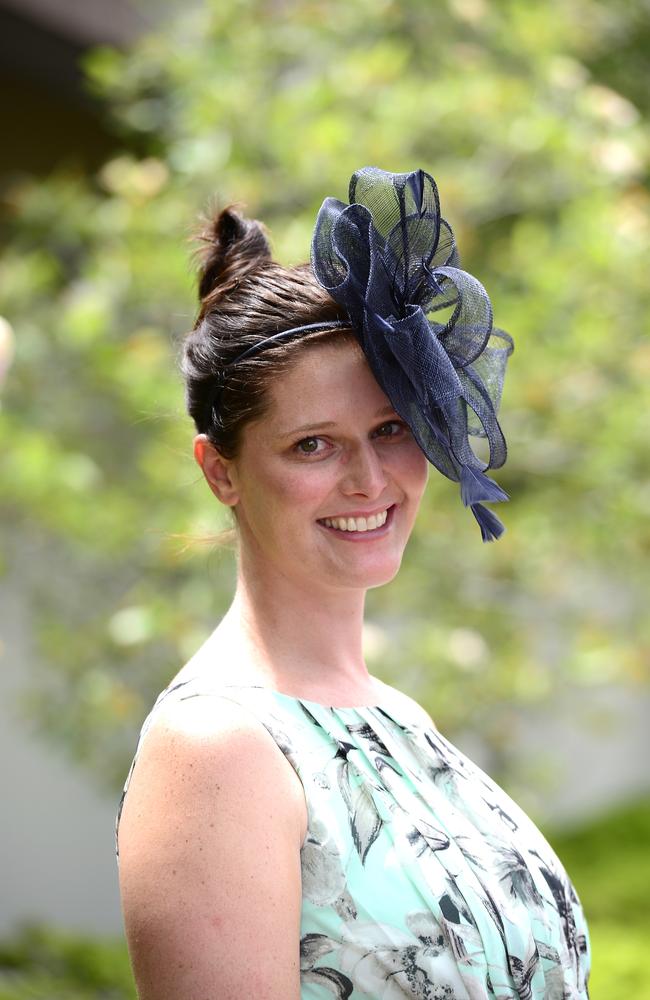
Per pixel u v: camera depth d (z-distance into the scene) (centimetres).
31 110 1049
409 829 257
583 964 286
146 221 823
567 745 1373
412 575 814
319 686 281
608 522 811
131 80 890
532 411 784
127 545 803
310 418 265
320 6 895
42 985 830
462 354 282
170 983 233
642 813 1379
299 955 242
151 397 755
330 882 247
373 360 263
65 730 872
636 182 1012
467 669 786
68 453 847
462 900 254
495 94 836
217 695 256
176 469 764
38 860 955
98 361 805
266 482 271
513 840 281
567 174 841
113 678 841
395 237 277
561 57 928
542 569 841
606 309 812
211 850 236
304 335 266
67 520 796
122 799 255
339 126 794
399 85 844
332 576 274
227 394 271
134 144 1102
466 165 838
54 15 874
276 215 842
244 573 288
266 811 242
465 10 873
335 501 271
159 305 828
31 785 950
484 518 289
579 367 789
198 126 850
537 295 796
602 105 843
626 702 1460
